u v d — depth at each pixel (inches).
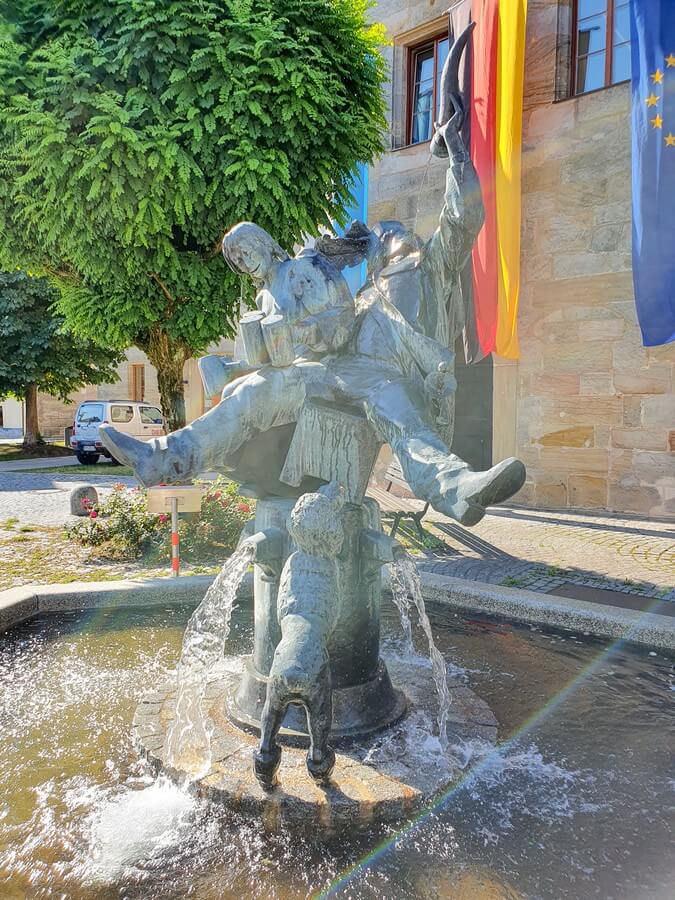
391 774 110.3
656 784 114.7
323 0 328.5
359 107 345.7
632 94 343.0
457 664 166.4
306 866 93.4
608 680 157.0
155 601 213.9
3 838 99.0
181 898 87.5
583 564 278.1
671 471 402.9
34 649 177.3
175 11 293.4
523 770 117.4
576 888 89.7
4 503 470.3
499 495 85.8
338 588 110.4
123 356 938.1
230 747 117.6
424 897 87.7
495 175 418.6
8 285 839.7
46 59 299.9
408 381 114.8
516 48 401.7
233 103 299.3
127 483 593.9
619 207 415.2
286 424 120.1
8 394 951.0
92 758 121.3
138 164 286.8
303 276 119.0
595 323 428.1
